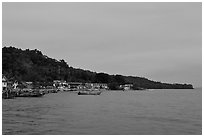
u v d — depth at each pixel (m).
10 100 132.50
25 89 193.00
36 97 161.62
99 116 72.38
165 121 64.62
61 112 80.81
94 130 52.09
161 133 49.97
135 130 52.69
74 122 60.88
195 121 65.06
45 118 66.75
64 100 139.88
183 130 53.22
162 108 99.75
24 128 52.66
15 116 69.56
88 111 85.12
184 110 92.12
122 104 118.38
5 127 53.69
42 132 49.12
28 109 87.75
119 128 54.38
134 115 75.81
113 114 77.50
